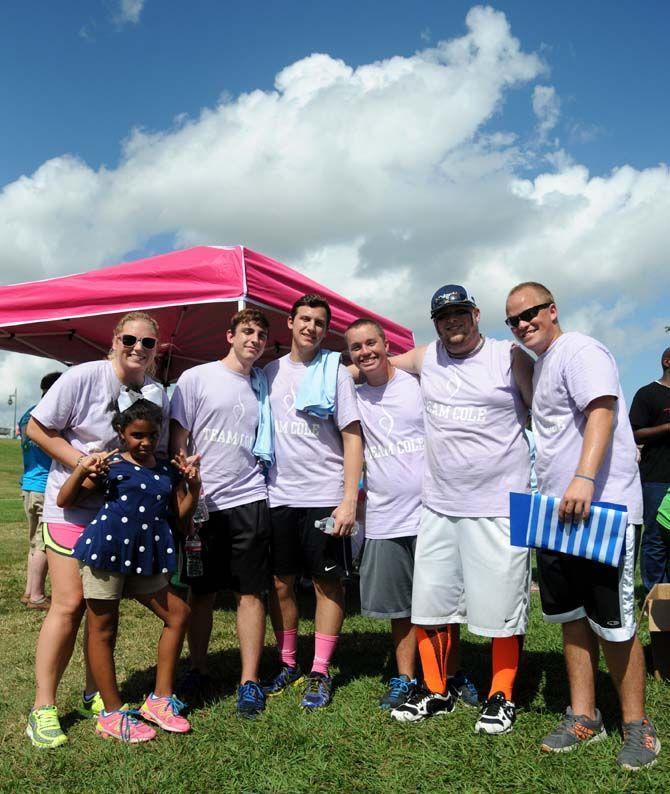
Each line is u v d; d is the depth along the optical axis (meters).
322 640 3.54
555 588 2.93
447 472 3.29
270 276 5.67
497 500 3.20
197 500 3.19
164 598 3.13
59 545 3.08
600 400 2.81
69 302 5.59
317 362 3.63
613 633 2.75
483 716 3.07
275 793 2.51
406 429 3.53
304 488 3.56
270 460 3.51
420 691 3.38
